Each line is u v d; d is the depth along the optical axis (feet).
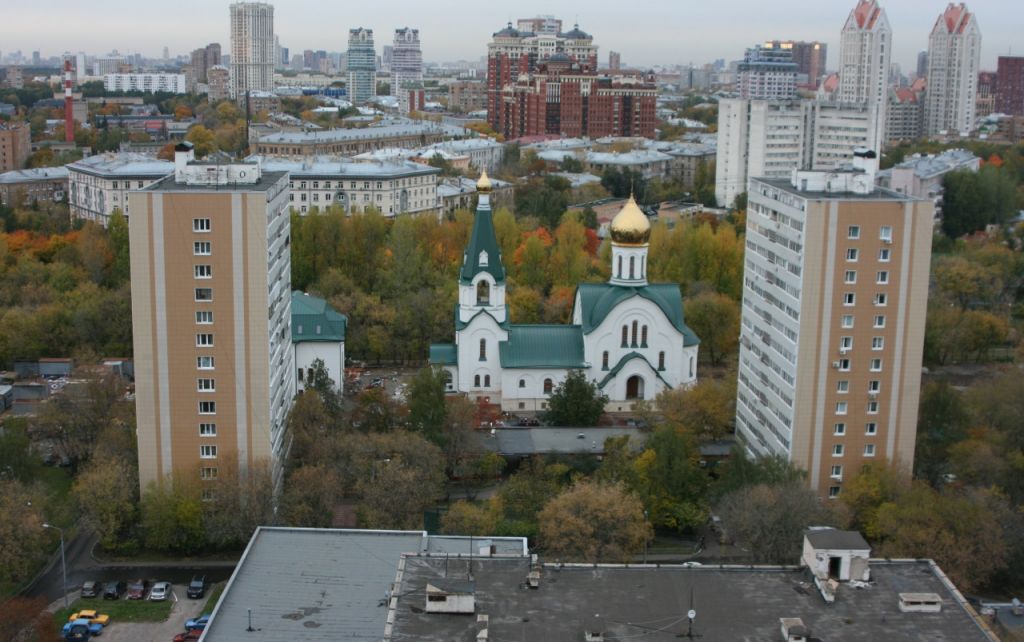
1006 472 559.38
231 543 546.26
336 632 382.42
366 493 537.65
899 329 563.07
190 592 493.77
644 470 569.64
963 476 572.51
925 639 313.94
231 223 527.81
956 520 489.67
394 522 528.63
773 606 329.72
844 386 566.36
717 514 559.79
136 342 536.83
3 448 566.36
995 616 433.07
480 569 350.43
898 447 575.79
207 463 550.36
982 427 616.80
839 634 314.76
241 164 563.48
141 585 498.69
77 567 528.22
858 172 583.99
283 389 603.67
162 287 532.73
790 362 570.46
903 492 536.42
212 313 536.42
